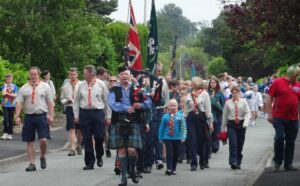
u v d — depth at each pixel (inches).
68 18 1857.8
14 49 1825.8
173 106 813.2
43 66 1840.6
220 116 1087.0
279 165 824.3
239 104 886.4
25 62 1796.3
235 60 3641.7
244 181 762.2
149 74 846.5
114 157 1002.1
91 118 840.9
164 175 810.2
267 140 1342.3
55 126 1606.8
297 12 598.2
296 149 1106.1
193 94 876.0
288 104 809.5
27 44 1825.8
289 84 815.1
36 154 1025.5
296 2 590.6
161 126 816.3
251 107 1763.0
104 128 851.4
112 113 711.7
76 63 1861.5
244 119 886.4
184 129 812.0
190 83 970.1
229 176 808.9
